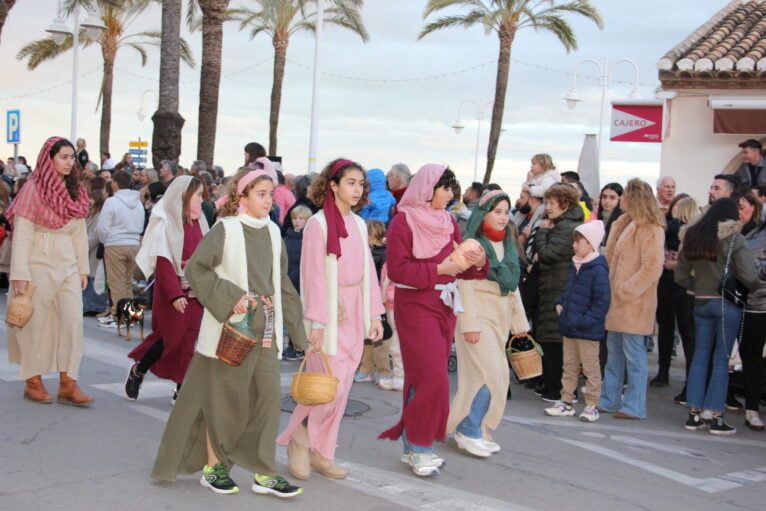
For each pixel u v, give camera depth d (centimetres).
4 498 443
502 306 586
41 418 610
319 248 491
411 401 527
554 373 807
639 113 1318
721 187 773
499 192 582
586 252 732
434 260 522
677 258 831
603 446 647
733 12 1543
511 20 2756
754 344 716
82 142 1872
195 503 450
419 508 463
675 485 554
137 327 1088
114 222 1063
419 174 520
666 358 899
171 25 1809
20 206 625
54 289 641
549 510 480
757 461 632
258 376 465
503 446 623
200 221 669
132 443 561
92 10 3494
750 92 1233
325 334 494
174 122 1822
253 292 463
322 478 507
